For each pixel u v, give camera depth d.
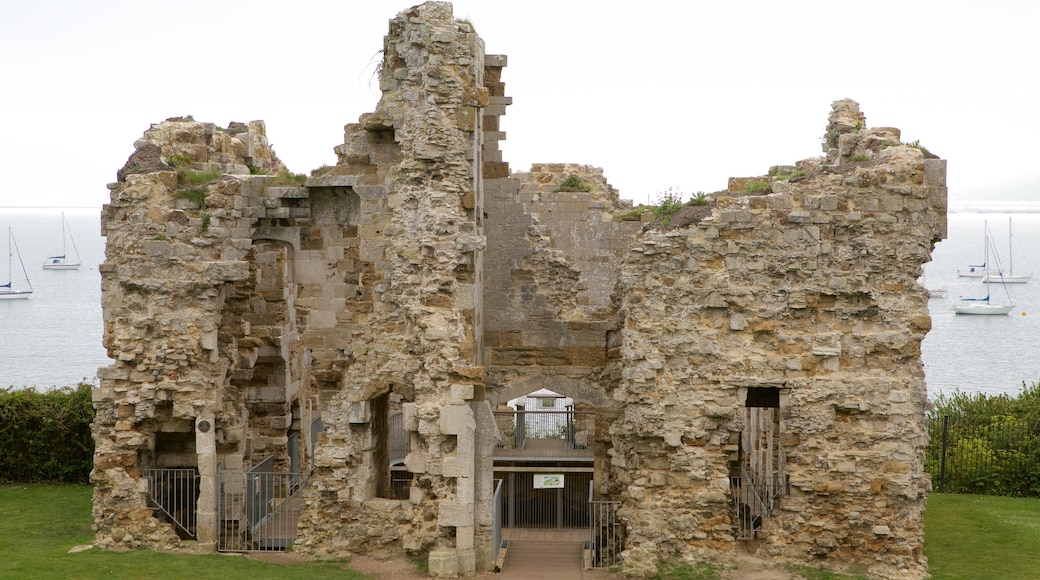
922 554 27.58
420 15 28.61
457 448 27.64
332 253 32.34
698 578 26.16
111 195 30.19
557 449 37.81
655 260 27.45
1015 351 97.88
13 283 182.00
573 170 45.75
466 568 27.48
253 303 35.19
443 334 27.72
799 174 29.31
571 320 32.88
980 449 36.97
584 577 27.41
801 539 26.84
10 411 37.19
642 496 27.33
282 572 26.81
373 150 31.52
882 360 26.92
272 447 35.31
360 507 28.83
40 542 29.31
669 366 27.25
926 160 27.23
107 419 29.33
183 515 30.77
